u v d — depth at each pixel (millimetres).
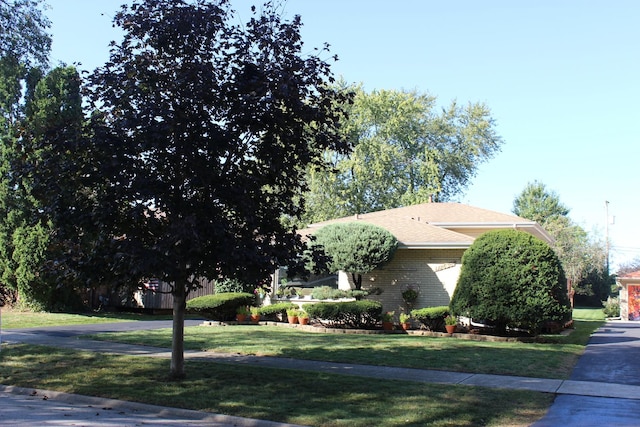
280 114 9211
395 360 12016
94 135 8812
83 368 10922
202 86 8812
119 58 9266
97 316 22188
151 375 10211
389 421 7309
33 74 23344
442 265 19000
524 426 7266
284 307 19859
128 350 13219
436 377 10328
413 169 42812
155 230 9281
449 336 16781
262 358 12273
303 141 9625
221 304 19797
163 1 9133
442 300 18828
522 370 11086
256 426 7348
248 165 9672
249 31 9406
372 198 40594
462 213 24703
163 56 9305
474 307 15797
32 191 9312
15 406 8281
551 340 16234
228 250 8570
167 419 7652
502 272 15570
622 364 12188
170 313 26047
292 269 9516
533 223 23203
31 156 9859
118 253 8297
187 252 8711
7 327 18000
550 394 9078
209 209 8961
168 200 8648
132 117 8633
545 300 15312
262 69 9008
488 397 8742
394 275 19531
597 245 48906
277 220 10039
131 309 25797
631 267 45375
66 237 9414
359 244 17891
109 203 8789
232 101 9156
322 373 10523
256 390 9031
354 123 39062
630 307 34969
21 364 11422
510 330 17359
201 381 9688
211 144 8875
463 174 45875
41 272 9938
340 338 15656
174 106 8945
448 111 46156
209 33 9188
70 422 7234
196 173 8734
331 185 38156
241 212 9297
